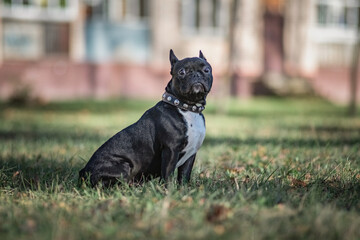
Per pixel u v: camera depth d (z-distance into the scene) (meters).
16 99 20.48
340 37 27.19
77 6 23.27
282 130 12.67
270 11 26.28
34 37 22.89
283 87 24.98
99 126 13.61
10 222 4.08
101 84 23.62
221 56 25.25
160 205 4.41
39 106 20.33
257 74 25.59
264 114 19.12
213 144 9.52
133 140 5.20
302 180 5.75
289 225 3.86
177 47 24.59
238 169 6.75
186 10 24.62
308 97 24.88
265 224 3.86
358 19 27.34
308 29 26.62
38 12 22.83
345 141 9.84
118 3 23.77
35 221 4.09
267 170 6.33
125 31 23.98
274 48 26.45
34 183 5.84
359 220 3.99
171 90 5.15
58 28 23.20
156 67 24.33
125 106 20.62
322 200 4.71
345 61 27.39
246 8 25.39
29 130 12.78
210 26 25.09
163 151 5.05
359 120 16.56
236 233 3.69
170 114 5.05
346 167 6.31
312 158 7.31
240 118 17.06
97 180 5.20
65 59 23.22
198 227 3.83
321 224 3.78
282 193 4.88
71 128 13.09
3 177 6.00
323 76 26.92
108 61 23.78
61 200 4.89
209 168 6.84
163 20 24.20
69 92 23.20
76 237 3.68
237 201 4.56
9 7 22.41
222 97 18.95
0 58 22.28
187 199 4.64
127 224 3.96
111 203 4.58
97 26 23.58
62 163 7.00
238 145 9.21
